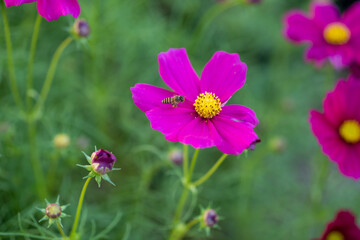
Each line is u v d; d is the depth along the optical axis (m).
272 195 0.73
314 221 0.66
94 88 0.65
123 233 0.61
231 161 0.73
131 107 0.69
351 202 0.69
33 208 0.55
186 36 0.77
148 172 0.61
